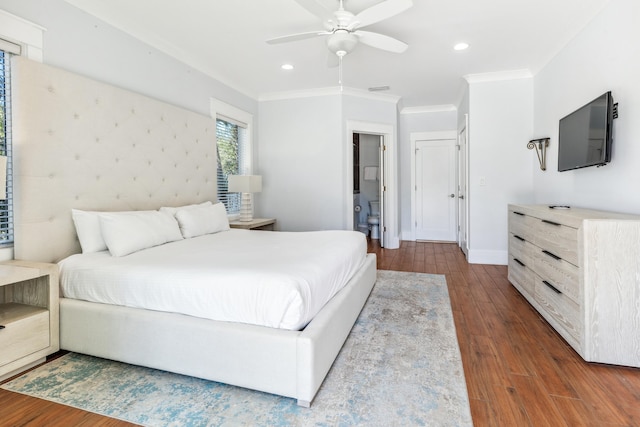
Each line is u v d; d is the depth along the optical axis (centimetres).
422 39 298
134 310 171
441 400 147
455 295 293
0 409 142
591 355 176
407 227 599
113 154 249
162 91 305
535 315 246
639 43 201
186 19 262
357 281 231
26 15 199
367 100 471
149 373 171
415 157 583
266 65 359
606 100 220
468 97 407
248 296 152
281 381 144
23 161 192
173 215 284
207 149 357
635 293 167
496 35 291
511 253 322
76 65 229
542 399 147
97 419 136
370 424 132
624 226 167
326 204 455
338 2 234
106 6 242
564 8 246
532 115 382
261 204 483
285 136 469
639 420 133
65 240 216
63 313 185
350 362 180
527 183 389
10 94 194
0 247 191
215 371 154
